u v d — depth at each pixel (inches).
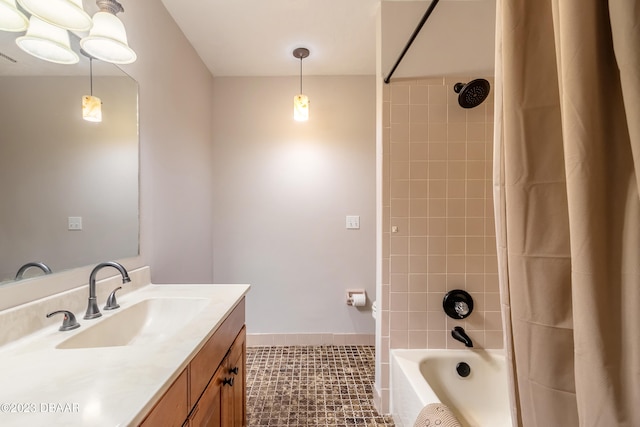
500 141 24.1
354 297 92.6
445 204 63.9
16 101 31.2
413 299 64.2
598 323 17.7
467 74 63.1
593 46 17.7
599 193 17.8
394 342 64.3
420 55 63.0
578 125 18.0
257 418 60.9
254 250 95.6
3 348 28.1
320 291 96.1
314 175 95.5
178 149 69.4
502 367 61.1
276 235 95.7
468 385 61.0
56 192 35.9
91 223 41.5
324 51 81.5
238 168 95.0
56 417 18.3
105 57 40.8
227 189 95.0
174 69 67.3
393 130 63.6
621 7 16.3
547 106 21.3
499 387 60.4
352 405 65.5
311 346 95.3
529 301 21.9
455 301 62.9
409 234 64.1
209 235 91.4
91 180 41.6
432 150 63.6
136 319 43.2
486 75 63.1
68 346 30.5
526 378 22.1
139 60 52.9
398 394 59.0
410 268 64.2
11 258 30.3
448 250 64.2
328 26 70.7
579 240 18.3
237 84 94.7
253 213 95.3
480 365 61.6
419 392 48.9
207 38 74.8
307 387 72.1
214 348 36.9
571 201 18.6
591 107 17.8
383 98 63.5
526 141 21.8
